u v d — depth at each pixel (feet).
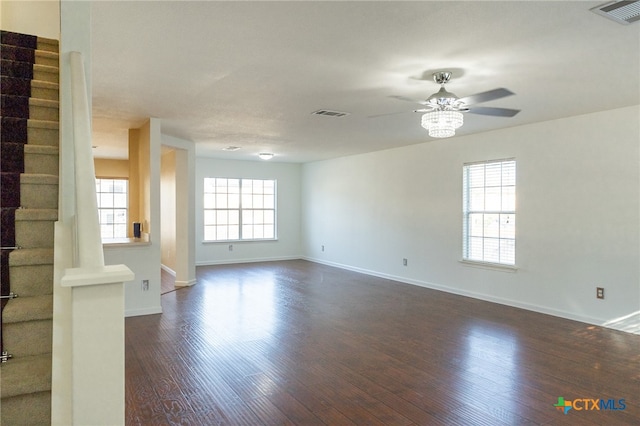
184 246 22.49
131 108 14.56
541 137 16.74
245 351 12.53
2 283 6.53
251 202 32.04
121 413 3.54
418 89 12.06
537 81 11.34
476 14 7.41
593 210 15.15
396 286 22.45
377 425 8.28
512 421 8.45
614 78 11.10
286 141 21.86
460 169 20.15
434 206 21.61
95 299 3.46
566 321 15.65
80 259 3.63
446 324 15.37
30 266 6.71
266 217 32.71
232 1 6.95
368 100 13.34
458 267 20.36
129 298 16.48
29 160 7.86
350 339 13.67
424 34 8.26
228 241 30.86
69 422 4.73
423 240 22.29
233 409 8.91
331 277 25.25
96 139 21.30
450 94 10.09
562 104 13.89
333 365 11.44
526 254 17.33
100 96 12.91
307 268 28.71
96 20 7.66
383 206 25.08
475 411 8.87
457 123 10.37
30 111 8.56
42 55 9.71
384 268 25.05
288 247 33.30
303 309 17.62
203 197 29.89
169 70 10.43
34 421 5.34
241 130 18.69
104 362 3.50
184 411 8.80
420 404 9.18
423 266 22.33
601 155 14.93
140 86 11.83
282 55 9.38
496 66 10.13
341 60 9.71
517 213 17.65
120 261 16.25
